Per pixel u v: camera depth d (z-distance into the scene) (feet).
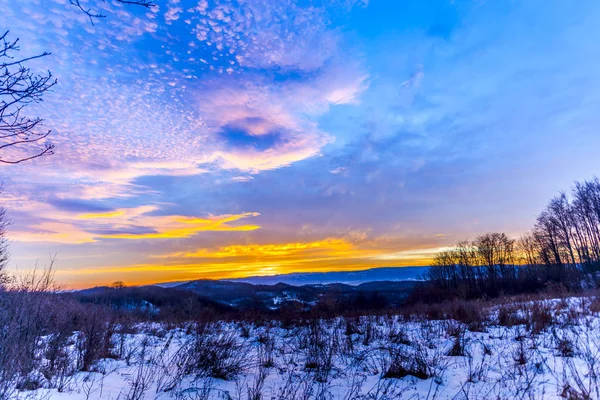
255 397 16.22
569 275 125.39
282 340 33.40
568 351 21.40
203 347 23.67
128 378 20.18
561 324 30.73
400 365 19.84
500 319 36.11
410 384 17.76
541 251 160.66
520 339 25.18
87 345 23.57
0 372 15.93
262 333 36.68
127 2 9.46
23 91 8.00
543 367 18.90
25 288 20.63
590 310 37.04
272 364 23.86
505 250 171.32
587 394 13.96
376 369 21.06
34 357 20.11
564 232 151.74
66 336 23.85
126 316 41.27
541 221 163.12
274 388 18.38
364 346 28.17
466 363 20.89
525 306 40.96
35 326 20.13
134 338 33.47
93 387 18.01
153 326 43.70
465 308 42.73
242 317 48.42
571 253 148.36
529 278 144.36
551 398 14.57
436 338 29.71
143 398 16.53
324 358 22.89
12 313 18.78
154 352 27.66
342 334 33.14
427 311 48.88
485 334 30.30
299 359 25.38
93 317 25.52
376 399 15.66
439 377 18.21
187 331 39.40
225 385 19.35
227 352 23.52
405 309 55.06
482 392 15.88
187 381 19.94
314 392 17.46
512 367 19.52
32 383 17.51
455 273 179.52
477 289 149.69
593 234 144.87
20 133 8.22
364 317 45.39
